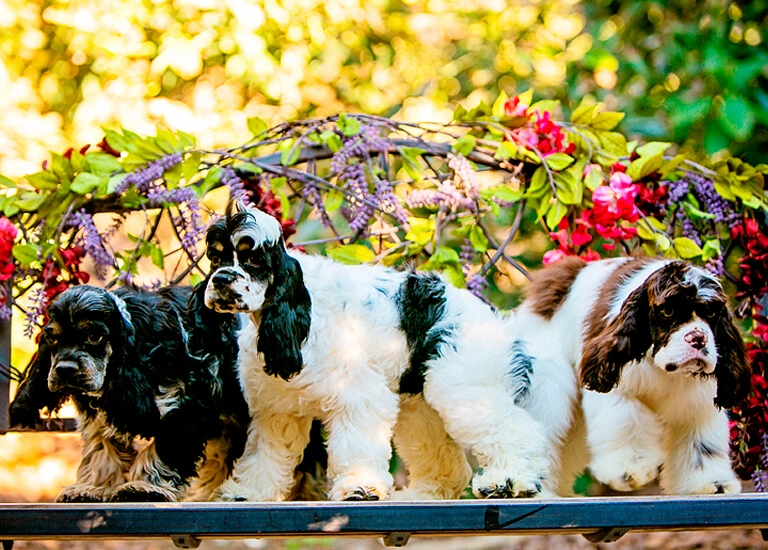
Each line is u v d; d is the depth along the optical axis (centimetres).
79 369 353
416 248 511
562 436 437
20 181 611
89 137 909
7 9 916
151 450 381
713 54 670
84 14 888
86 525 329
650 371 412
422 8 938
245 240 362
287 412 402
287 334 369
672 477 430
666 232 529
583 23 825
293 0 872
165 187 524
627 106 733
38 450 954
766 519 347
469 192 511
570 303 456
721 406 405
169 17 887
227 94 931
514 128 541
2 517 328
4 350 488
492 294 740
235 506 333
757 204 521
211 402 388
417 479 455
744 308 525
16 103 936
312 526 333
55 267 497
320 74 916
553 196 526
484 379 411
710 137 668
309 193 509
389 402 399
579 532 360
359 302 405
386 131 541
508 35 880
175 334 384
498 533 358
